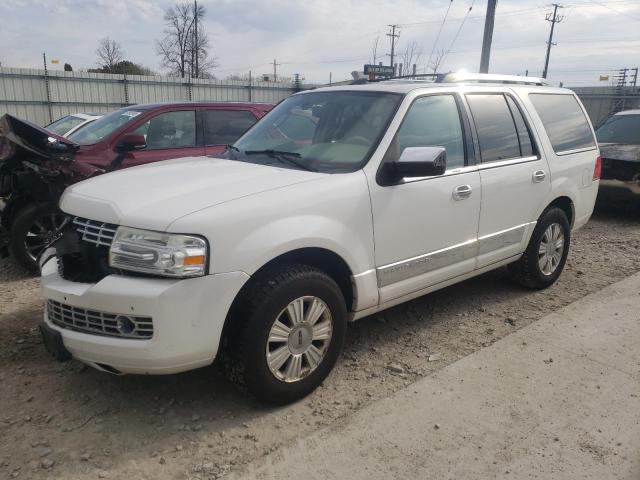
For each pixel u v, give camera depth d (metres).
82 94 24.84
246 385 3.15
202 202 3.00
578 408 3.34
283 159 3.85
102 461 2.85
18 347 4.05
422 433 3.09
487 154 4.47
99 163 6.10
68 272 3.20
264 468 2.81
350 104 4.09
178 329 2.83
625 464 2.85
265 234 3.04
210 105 7.08
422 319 4.68
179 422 3.19
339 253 3.38
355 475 2.76
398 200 3.69
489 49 18.55
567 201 5.45
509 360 3.92
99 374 3.69
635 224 8.48
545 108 5.26
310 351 3.38
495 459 2.88
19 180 5.36
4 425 3.13
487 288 5.42
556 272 5.41
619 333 4.37
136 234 2.88
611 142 9.38
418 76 4.96
